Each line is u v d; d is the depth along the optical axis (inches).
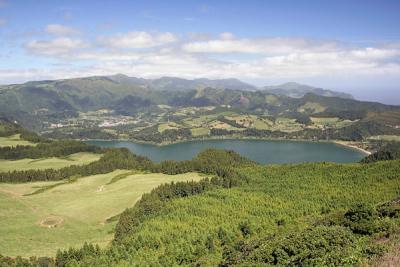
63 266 4072.3
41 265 4089.6
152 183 7470.5
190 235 4338.1
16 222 5836.6
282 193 6141.7
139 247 4212.6
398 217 2967.5
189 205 5649.6
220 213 5177.2
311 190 6190.9
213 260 3484.3
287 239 2802.7
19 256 4237.2
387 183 5964.6
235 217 5002.5
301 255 2447.1
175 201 5940.0
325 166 7647.6
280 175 7583.7
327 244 2546.8
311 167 7736.2
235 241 4025.6
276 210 5177.2
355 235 2741.1
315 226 3346.5
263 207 5364.2
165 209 5575.8
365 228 2775.6
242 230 4456.2
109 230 5511.8
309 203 5418.3
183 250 3887.8
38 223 5826.8
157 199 6181.1
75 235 5359.3
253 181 7377.0
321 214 4813.0
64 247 4867.1
